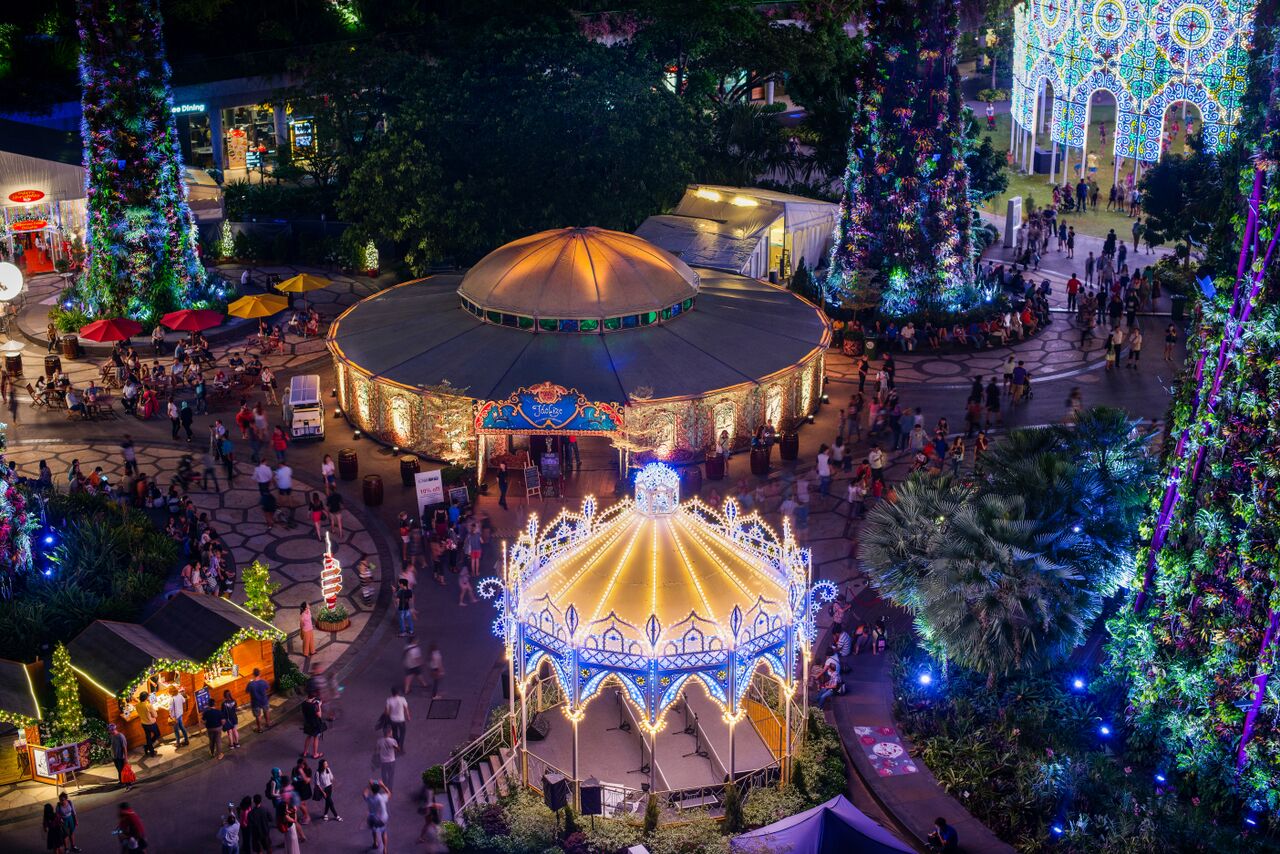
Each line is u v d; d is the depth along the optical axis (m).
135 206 66.75
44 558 44.34
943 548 35.38
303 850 33.09
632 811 34.16
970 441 55.25
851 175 69.25
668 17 87.94
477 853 32.94
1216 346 31.38
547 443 51.75
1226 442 30.84
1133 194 89.81
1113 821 31.86
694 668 33.09
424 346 56.34
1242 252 30.39
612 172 70.38
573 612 32.97
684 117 72.81
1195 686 32.28
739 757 36.16
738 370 54.72
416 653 39.25
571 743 37.12
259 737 37.44
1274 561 30.09
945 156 67.56
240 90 98.69
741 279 65.38
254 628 38.16
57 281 77.06
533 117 68.19
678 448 53.31
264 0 101.69
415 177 67.50
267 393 61.28
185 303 68.75
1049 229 82.69
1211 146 80.94
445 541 45.59
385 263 79.69
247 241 80.25
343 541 48.25
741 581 35.22
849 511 48.66
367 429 56.62
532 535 36.78
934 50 65.75
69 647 37.28
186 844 33.16
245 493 51.72
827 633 41.75
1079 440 38.59
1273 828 31.25
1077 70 89.50
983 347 65.94
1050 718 36.09
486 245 69.56
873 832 29.92
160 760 36.47
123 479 52.88
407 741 37.28
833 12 90.75
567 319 55.38
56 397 59.16
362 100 82.44
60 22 93.50
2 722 35.81
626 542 35.12
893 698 38.31
